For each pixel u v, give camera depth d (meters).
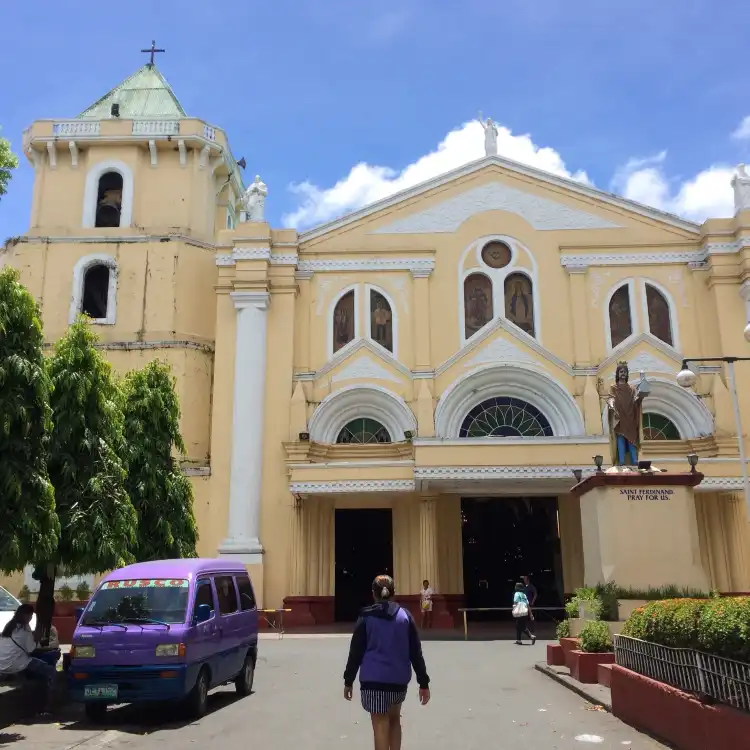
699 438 24.83
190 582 11.24
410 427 25.34
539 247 27.33
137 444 17.27
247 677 12.60
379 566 25.48
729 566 23.84
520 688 12.45
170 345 26.12
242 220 29.17
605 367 25.95
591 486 14.03
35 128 28.45
